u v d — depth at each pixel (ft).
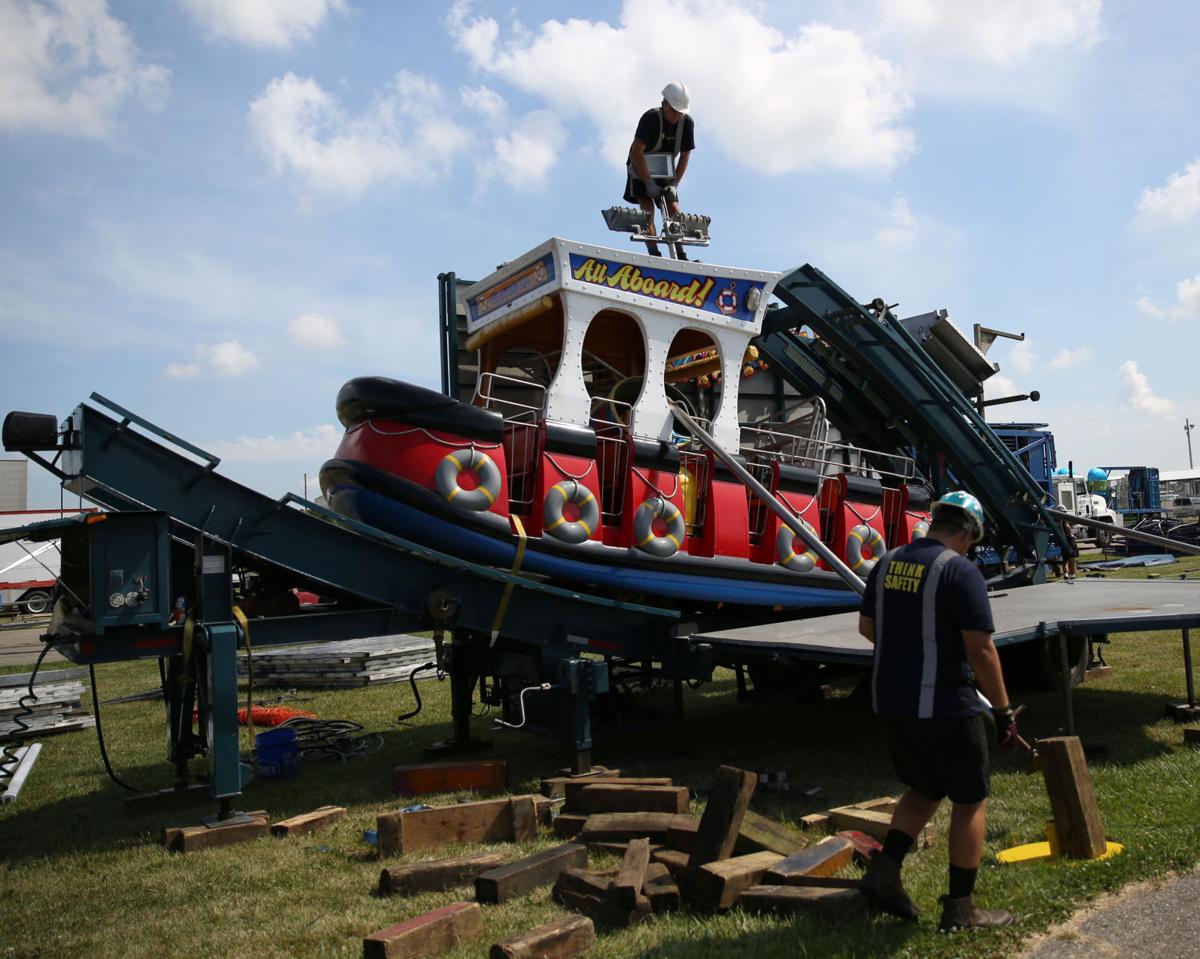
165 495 19.76
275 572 24.21
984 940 11.46
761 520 28.32
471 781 22.31
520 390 31.30
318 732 29.37
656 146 30.01
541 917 13.67
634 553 24.70
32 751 29.27
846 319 32.50
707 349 31.27
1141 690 30.42
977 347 42.11
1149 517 133.90
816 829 17.16
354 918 14.32
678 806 18.12
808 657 21.01
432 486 22.13
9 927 14.84
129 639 19.48
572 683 22.58
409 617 22.31
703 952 11.69
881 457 38.22
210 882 16.49
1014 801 18.38
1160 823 15.70
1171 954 10.89
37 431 19.76
